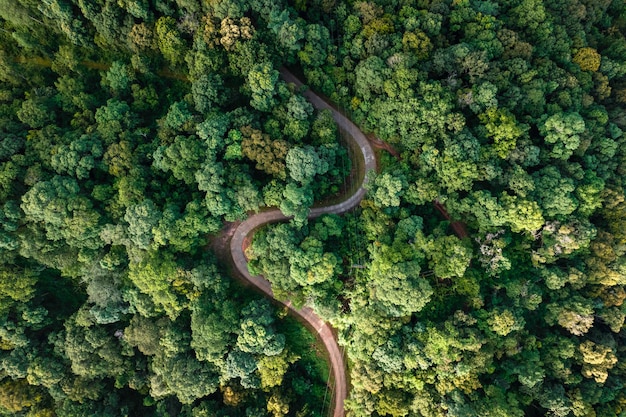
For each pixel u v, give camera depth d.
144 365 73.44
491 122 65.00
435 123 65.25
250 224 73.00
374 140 74.50
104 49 75.88
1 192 65.94
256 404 71.81
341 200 73.25
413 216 66.12
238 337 67.12
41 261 67.88
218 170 64.94
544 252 66.69
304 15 73.44
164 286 65.69
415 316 68.50
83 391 70.44
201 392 68.69
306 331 73.38
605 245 67.12
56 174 67.81
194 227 65.50
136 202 66.31
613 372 69.62
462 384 63.38
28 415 71.00
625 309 69.75
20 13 70.88
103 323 70.88
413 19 68.69
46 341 72.81
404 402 65.38
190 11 69.19
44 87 74.75
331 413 73.88
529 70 68.44
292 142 68.62
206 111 69.88
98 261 69.00
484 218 65.56
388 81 66.31
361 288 67.94
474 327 65.12
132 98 75.25
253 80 66.56
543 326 70.62
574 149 66.88
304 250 65.75
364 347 66.25
